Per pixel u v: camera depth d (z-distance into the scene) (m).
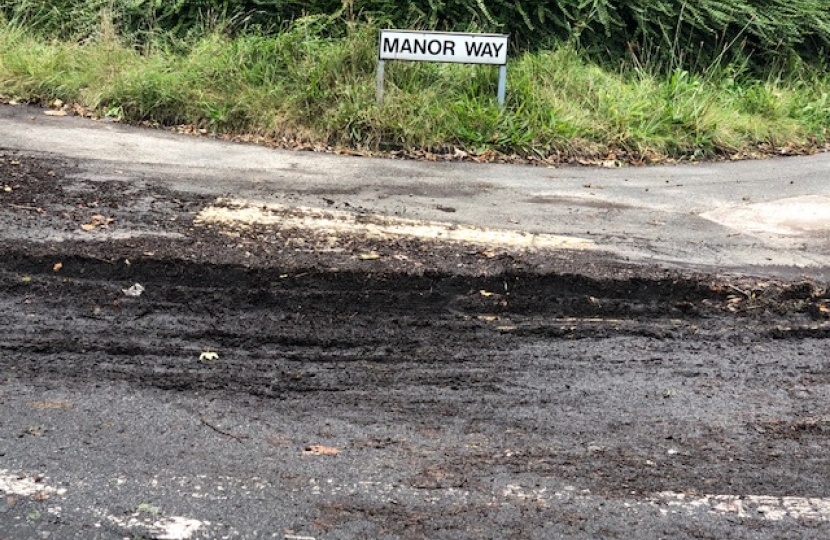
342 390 4.50
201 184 7.98
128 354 4.75
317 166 9.18
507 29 13.66
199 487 3.55
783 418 4.38
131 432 3.94
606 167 10.36
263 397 4.38
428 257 6.31
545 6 13.70
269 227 6.80
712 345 5.24
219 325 5.18
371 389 4.52
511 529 3.36
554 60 12.56
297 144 10.20
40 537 3.20
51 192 7.25
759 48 15.06
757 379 4.82
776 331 5.44
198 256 5.97
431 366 4.82
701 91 12.79
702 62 14.36
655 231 7.52
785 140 12.36
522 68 12.23
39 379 4.39
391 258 6.24
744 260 6.80
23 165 8.02
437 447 3.97
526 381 4.68
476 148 10.45
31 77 11.05
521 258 6.39
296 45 11.74
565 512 3.49
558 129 10.80
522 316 5.57
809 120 13.23
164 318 5.23
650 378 4.77
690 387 4.69
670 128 11.55
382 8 13.09
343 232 6.81
